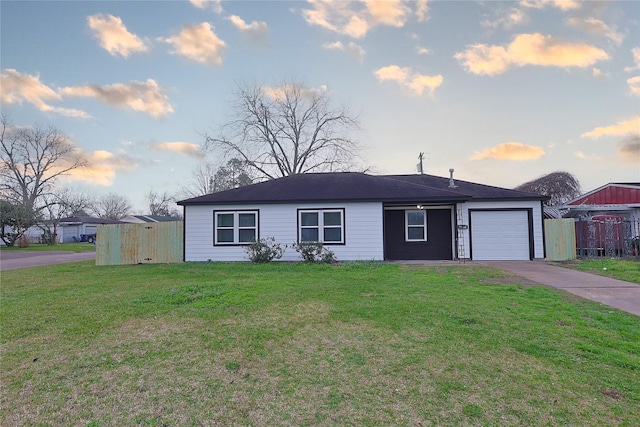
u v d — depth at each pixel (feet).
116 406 9.53
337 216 46.80
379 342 14.12
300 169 109.19
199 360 12.59
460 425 8.45
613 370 11.32
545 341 13.87
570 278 28.89
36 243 133.08
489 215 47.01
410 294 22.85
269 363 12.26
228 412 9.17
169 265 43.86
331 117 106.22
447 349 13.25
